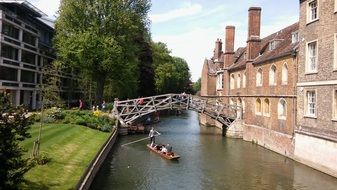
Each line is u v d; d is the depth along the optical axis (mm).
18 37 38625
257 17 31859
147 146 26750
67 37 37031
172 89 77812
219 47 51469
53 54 49781
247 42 32312
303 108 21562
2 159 8422
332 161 18234
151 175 18688
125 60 37500
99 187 16234
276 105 25844
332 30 18672
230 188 16609
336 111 18344
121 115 34062
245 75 33969
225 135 34938
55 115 27781
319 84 19750
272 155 24344
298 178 18219
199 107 35250
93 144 21594
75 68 38844
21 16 40812
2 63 34500
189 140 31406
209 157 23609
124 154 24125
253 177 18484
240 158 23312
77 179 13766
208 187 16750
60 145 18750
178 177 18438
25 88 41000
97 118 29641
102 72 37656
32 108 44375
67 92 49562
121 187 16359
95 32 36281
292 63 23469
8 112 8805
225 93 40875
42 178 13070
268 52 29812
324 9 19438
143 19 39750
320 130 19500
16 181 9031
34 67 43750
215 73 49562
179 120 55312
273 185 17047
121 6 37312
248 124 31500
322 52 19594
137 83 49406
